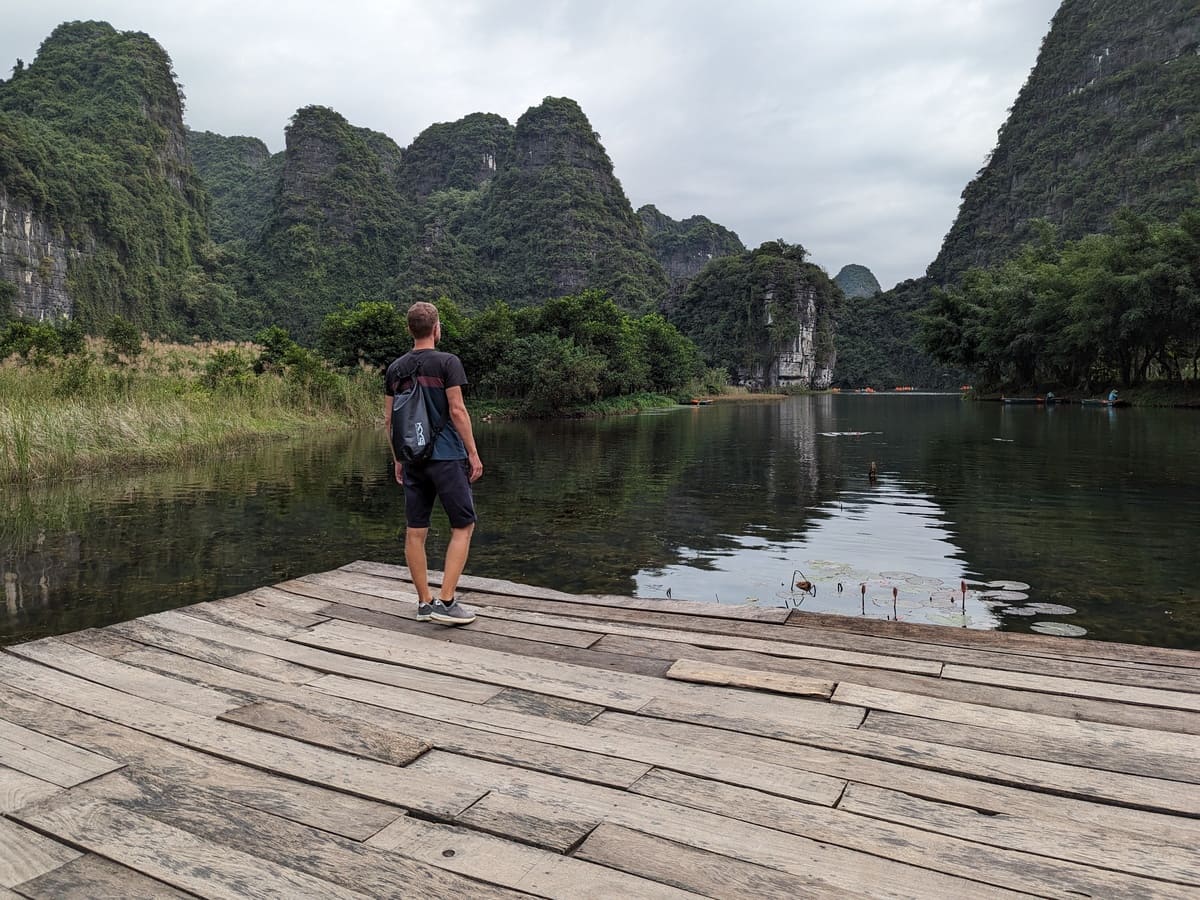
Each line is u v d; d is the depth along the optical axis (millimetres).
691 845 1902
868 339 133250
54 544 7613
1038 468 14117
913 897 1682
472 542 7922
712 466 15195
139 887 1751
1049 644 3445
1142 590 6008
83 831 1983
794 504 10359
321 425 23719
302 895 1705
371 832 1980
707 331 114875
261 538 7945
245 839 1946
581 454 17797
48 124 114688
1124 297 38469
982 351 56219
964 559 7129
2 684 3066
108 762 2393
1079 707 2760
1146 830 1959
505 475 13734
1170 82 119688
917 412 42281
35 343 21969
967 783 2223
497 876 1774
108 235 104500
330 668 3268
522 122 159750
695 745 2498
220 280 127062
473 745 2508
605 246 147125
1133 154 118062
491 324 40969
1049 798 2131
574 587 6164
